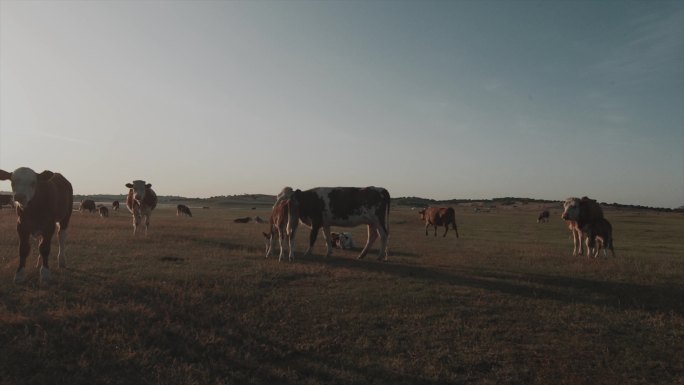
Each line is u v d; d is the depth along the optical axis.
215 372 5.79
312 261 12.91
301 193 14.41
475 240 24.80
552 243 24.59
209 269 10.61
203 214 53.69
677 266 13.55
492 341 7.11
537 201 129.25
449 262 13.74
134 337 6.36
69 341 6.13
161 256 12.14
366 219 14.33
